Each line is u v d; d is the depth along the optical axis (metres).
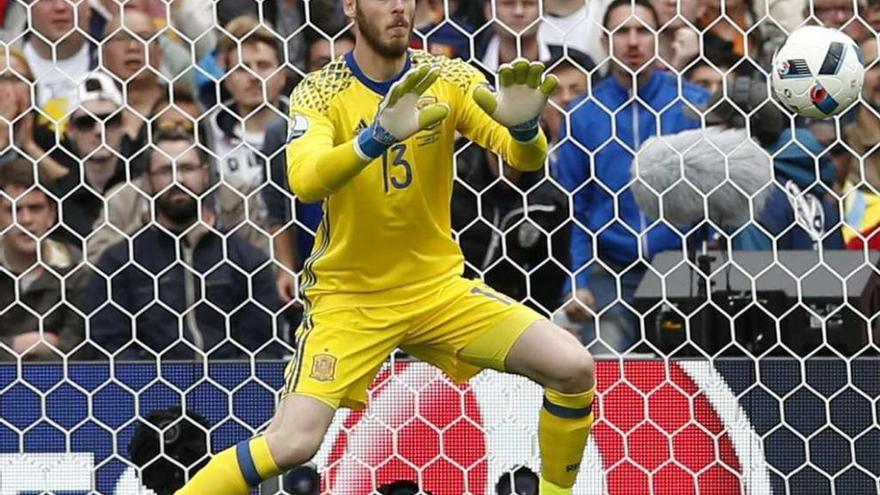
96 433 20.91
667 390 21.16
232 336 22.41
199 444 20.98
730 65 23.95
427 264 17.25
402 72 16.95
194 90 23.67
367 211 16.77
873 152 23.59
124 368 20.97
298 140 16.12
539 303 22.91
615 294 22.92
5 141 23.31
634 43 23.41
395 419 21.05
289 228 23.00
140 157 23.08
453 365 17.62
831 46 19.11
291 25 23.94
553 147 22.45
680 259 22.33
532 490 20.95
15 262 22.70
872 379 21.03
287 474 20.95
